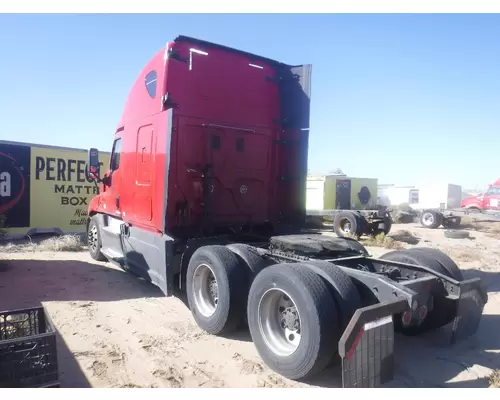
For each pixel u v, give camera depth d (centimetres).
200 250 540
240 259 519
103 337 510
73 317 580
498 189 2838
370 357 358
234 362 446
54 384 342
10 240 1355
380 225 1692
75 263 954
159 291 724
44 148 1463
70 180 1524
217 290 508
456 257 1205
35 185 1441
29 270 871
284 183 745
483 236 1978
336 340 383
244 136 701
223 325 498
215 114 670
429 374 425
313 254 555
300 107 722
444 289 474
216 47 673
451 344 475
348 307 394
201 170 654
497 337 534
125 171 762
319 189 3002
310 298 383
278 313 439
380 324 364
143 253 681
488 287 818
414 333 528
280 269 420
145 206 670
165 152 601
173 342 499
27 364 334
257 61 723
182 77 639
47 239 1327
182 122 636
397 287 394
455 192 4056
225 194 681
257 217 721
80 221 1552
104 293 707
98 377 407
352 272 438
